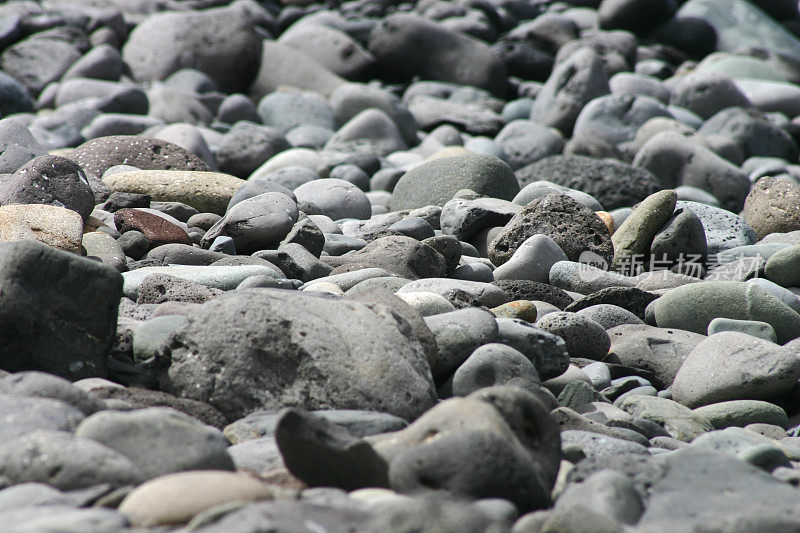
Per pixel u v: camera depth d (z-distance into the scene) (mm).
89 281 10938
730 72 55156
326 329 10844
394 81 56375
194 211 22031
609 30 64875
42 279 10641
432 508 6254
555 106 44969
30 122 38531
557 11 69875
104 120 36406
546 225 20453
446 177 26016
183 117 42594
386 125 39562
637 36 64938
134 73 51406
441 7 64812
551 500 8180
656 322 16609
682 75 55812
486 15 65125
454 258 19156
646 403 12602
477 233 22359
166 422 8172
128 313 13375
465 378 11961
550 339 13148
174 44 51656
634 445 9633
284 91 49625
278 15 68688
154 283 14453
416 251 18094
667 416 12250
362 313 11258
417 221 20750
